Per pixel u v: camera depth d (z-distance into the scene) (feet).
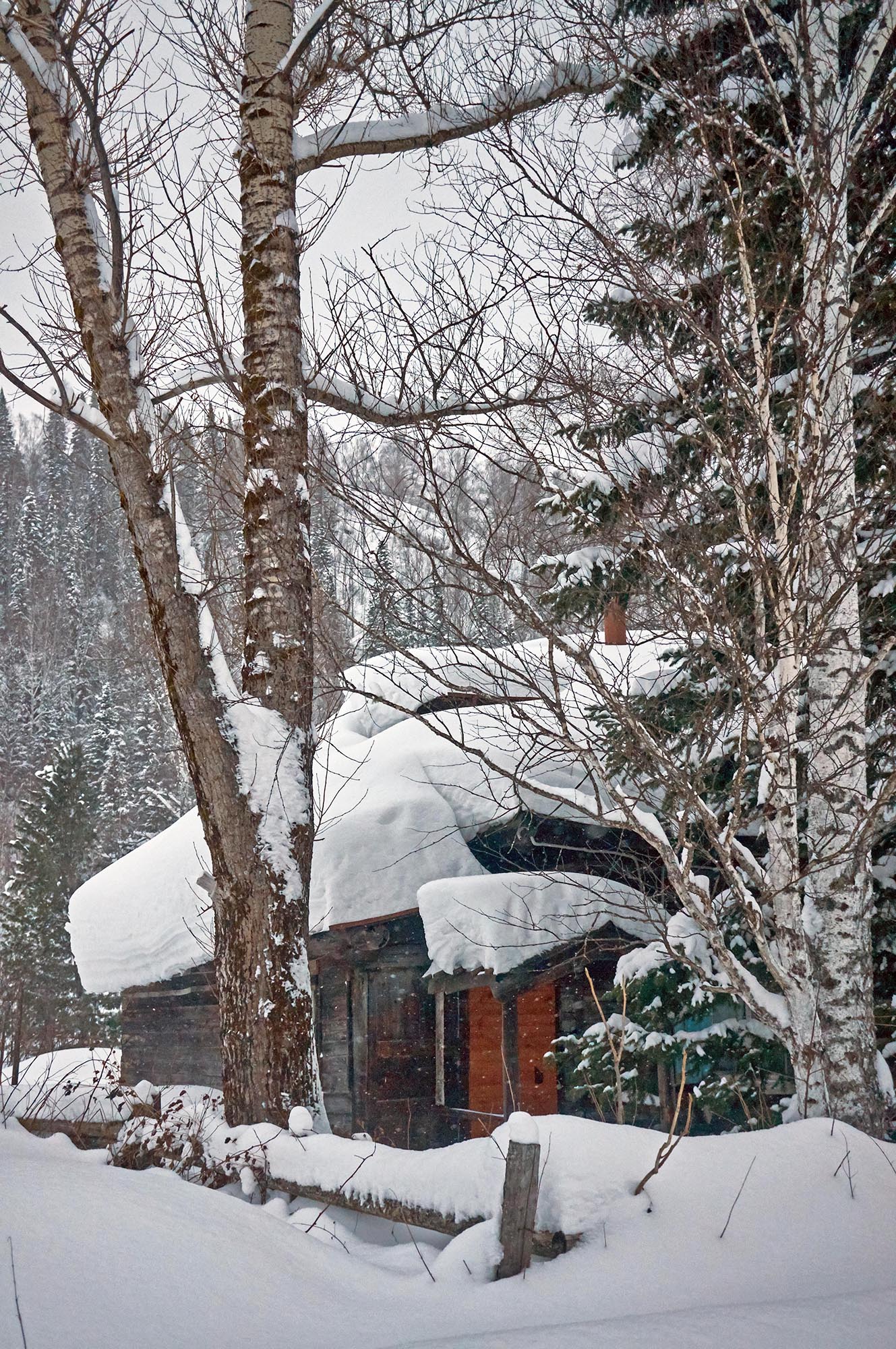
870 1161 16.43
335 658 22.66
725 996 28.14
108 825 113.50
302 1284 12.57
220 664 21.85
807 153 21.38
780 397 22.67
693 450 22.06
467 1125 38.37
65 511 236.63
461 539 20.44
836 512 20.21
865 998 19.39
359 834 37.91
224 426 25.36
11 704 176.55
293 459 22.90
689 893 20.35
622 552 22.07
